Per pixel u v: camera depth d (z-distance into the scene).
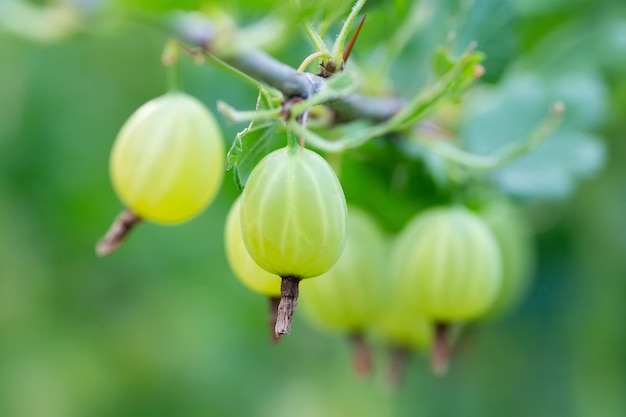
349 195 0.39
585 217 0.48
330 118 0.36
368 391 0.67
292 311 0.32
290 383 0.64
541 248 0.48
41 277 0.57
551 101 0.42
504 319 0.49
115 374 0.63
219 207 0.49
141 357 0.63
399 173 0.39
